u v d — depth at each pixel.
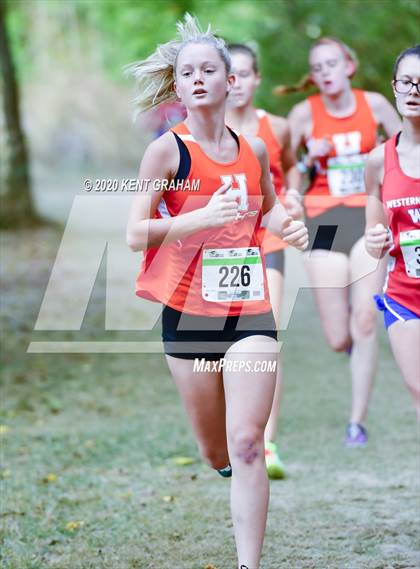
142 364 25.05
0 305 32.44
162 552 12.33
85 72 83.62
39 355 25.89
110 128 84.69
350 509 13.70
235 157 10.41
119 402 21.25
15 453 17.22
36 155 83.25
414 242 11.52
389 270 11.88
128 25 57.50
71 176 79.50
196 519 13.55
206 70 10.13
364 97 17.59
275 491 14.77
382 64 36.56
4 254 44.00
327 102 17.62
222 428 11.08
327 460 16.42
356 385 17.41
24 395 21.83
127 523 13.48
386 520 13.15
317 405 20.56
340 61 17.38
